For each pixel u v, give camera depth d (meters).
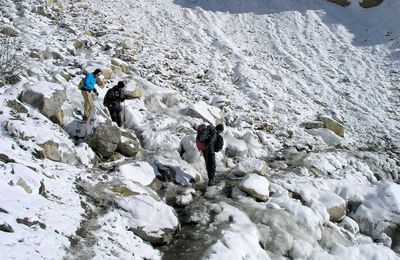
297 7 21.73
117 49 14.95
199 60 16.22
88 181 7.84
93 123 9.20
